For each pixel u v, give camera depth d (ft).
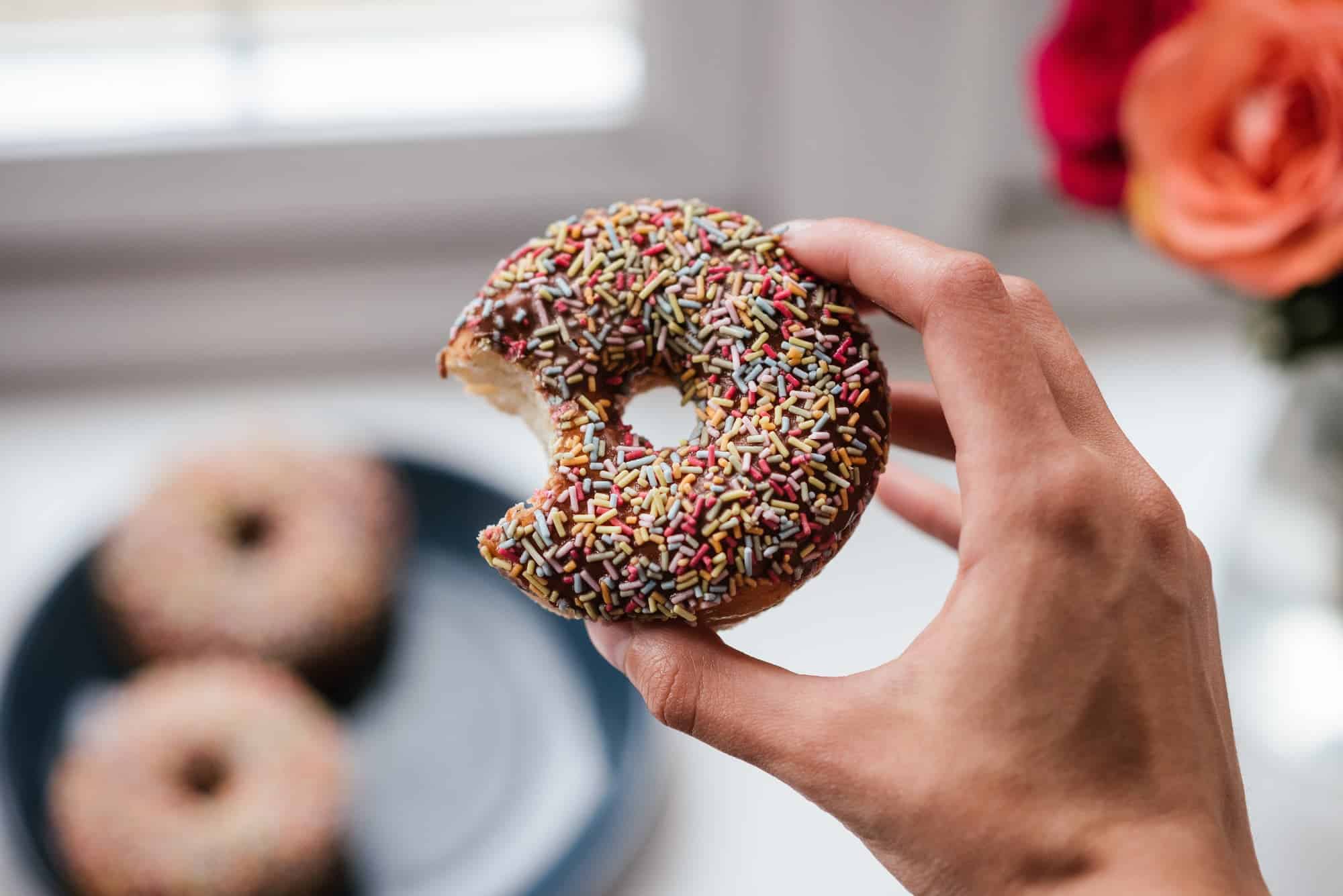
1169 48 1.69
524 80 2.28
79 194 2.27
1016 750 1.43
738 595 1.50
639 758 2.00
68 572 2.14
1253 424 2.31
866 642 2.15
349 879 2.02
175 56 2.27
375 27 2.27
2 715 2.04
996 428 1.45
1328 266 1.64
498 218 2.37
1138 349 2.42
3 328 2.37
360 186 2.29
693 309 1.53
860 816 1.44
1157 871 1.41
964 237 2.34
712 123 2.27
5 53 2.25
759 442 1.50
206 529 2.16
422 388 2.42
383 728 2.12
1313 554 1.99
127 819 1.96
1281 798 2.00
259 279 2.38
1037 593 1.43
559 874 1.97
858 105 2.20
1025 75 2.27
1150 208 1.72
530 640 2.18
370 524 2.18
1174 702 1.44
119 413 2.39
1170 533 1.47
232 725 2.03
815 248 1.54
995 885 1.43
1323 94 1.65
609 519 1.49
